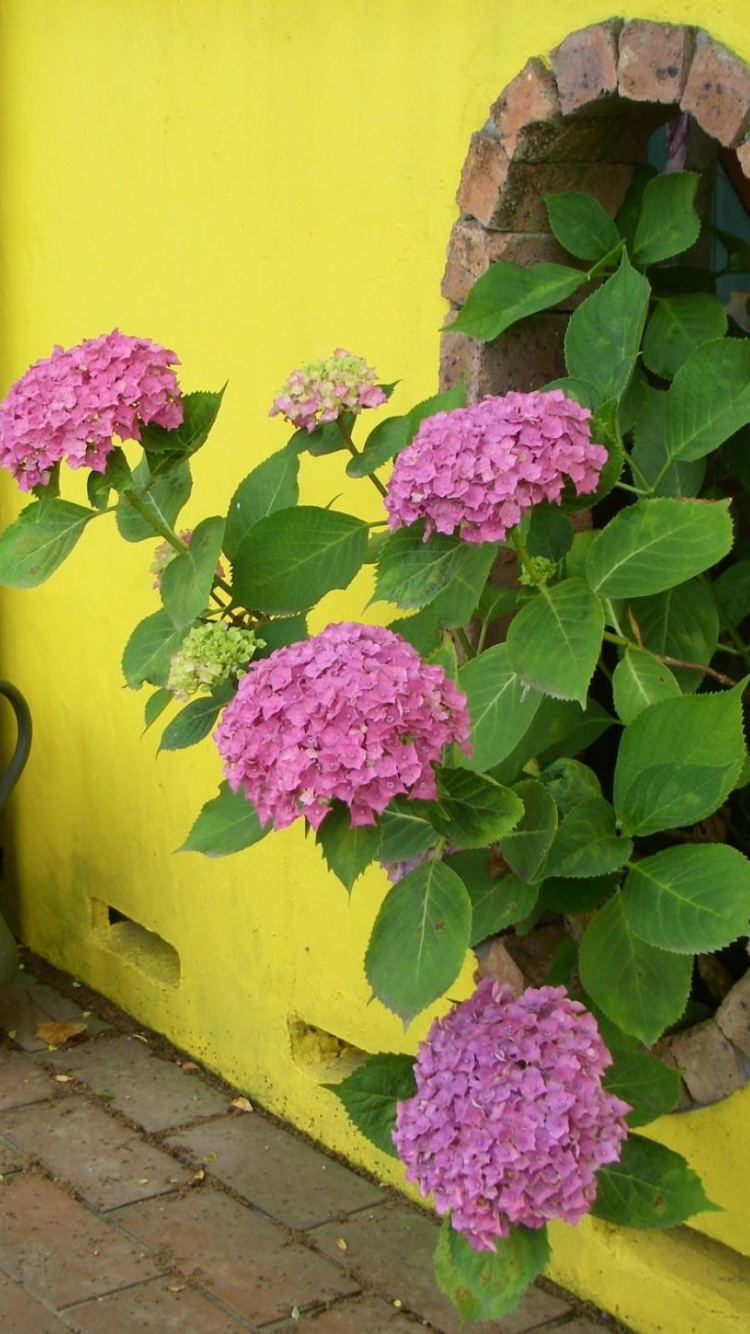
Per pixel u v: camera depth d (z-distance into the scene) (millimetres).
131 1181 3848
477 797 2322
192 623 2771
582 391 2719
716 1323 3047
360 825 2197
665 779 2352
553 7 2994
